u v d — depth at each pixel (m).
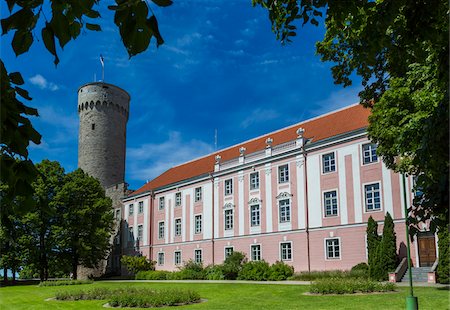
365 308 16.86
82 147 67.12
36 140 3.71
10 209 3.68
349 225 34.09
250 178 43.16
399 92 16.94
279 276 35.31
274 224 39.94
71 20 3.12
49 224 50.34
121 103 69.62
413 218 5.73
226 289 28.80
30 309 22.45
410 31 5.93
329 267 34.91
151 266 53.50
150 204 56.50
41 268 50.00
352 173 34.53
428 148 5.60
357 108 39.84
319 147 37.22
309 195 37.34
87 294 26.23
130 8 2.72
